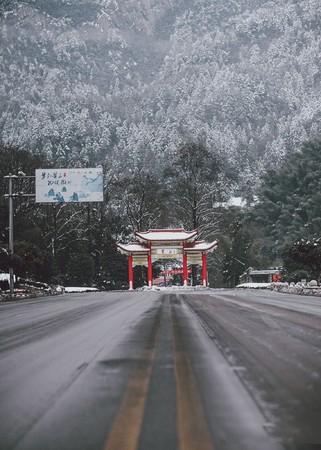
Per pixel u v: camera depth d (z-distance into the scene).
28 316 39.72
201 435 10.00
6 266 78.81
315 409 11.88
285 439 9.76
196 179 142.25
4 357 19.64
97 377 15.70
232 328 28.72
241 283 157.12
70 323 33.09
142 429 10.41
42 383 14.98
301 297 67.44
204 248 116.62
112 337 25.38
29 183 116.19
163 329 28.69
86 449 9.28
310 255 97.00
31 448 9.38
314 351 20.44
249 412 11.64
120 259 139.62
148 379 15.34
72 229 127.06
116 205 161.38
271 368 16.91
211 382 14.84
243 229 178.62
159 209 148.00
